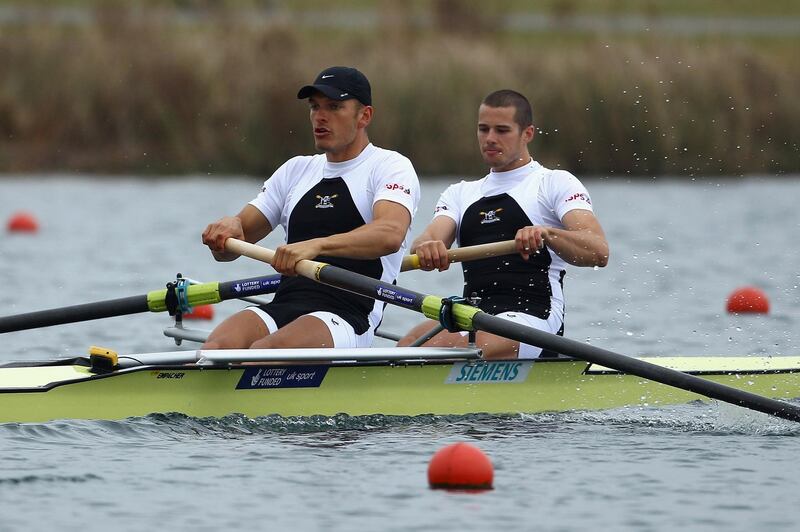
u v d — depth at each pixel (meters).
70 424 27.97
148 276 57.00
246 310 31.48
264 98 102.81
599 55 106.00
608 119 102.56
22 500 22.84
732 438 29.33
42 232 73.56
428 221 80.12
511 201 34.66
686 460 26.81
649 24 160.88
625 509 22.88
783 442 28.89
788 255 67.12
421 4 136.75
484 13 137.50
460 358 31.30
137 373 28.91
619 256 66.62
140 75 104.75
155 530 21.33
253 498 23.22
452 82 102.06
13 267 59.50
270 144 103.31
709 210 87.31
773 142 105.88
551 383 32.47
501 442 28.41
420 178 101.44
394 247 31.19
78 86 104.81
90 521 21.77
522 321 33.31
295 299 32.03
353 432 29.23
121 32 109.50
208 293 31.67
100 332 44.53
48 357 39.38
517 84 102.31
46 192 93.81
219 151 103.81
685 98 104.00
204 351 29.28
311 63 104.12
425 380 31.25
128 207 85.88
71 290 52.59
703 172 103.94
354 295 32.16
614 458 26.89
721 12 176.25
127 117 104.56
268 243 72.69
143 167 104.06
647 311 50.62
